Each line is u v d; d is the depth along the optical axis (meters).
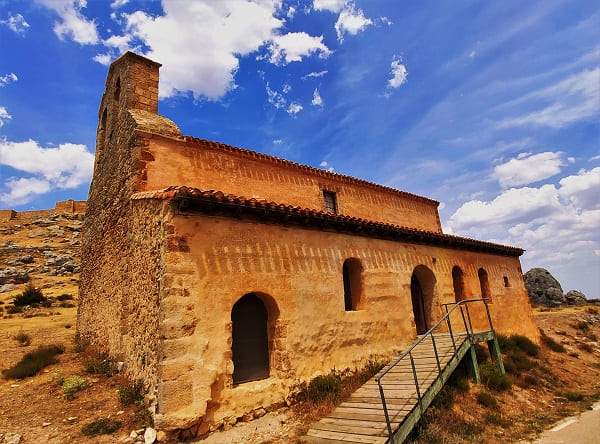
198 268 7.38
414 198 18.89
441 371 8.77
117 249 10.66
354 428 6.58
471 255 16.28
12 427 6.48
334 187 14.86
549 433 7.71
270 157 12.82
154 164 10.01
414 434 6.98
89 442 5.97
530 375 12.27
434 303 13.73
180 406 6.41
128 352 8.81
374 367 9.91
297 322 8.89
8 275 32.47
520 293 18.70
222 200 7.68
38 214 56.12
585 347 18.98
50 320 20.72
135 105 11.69
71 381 8.25
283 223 9.34
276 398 7.89
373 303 11.16
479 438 7.23
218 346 7.24
